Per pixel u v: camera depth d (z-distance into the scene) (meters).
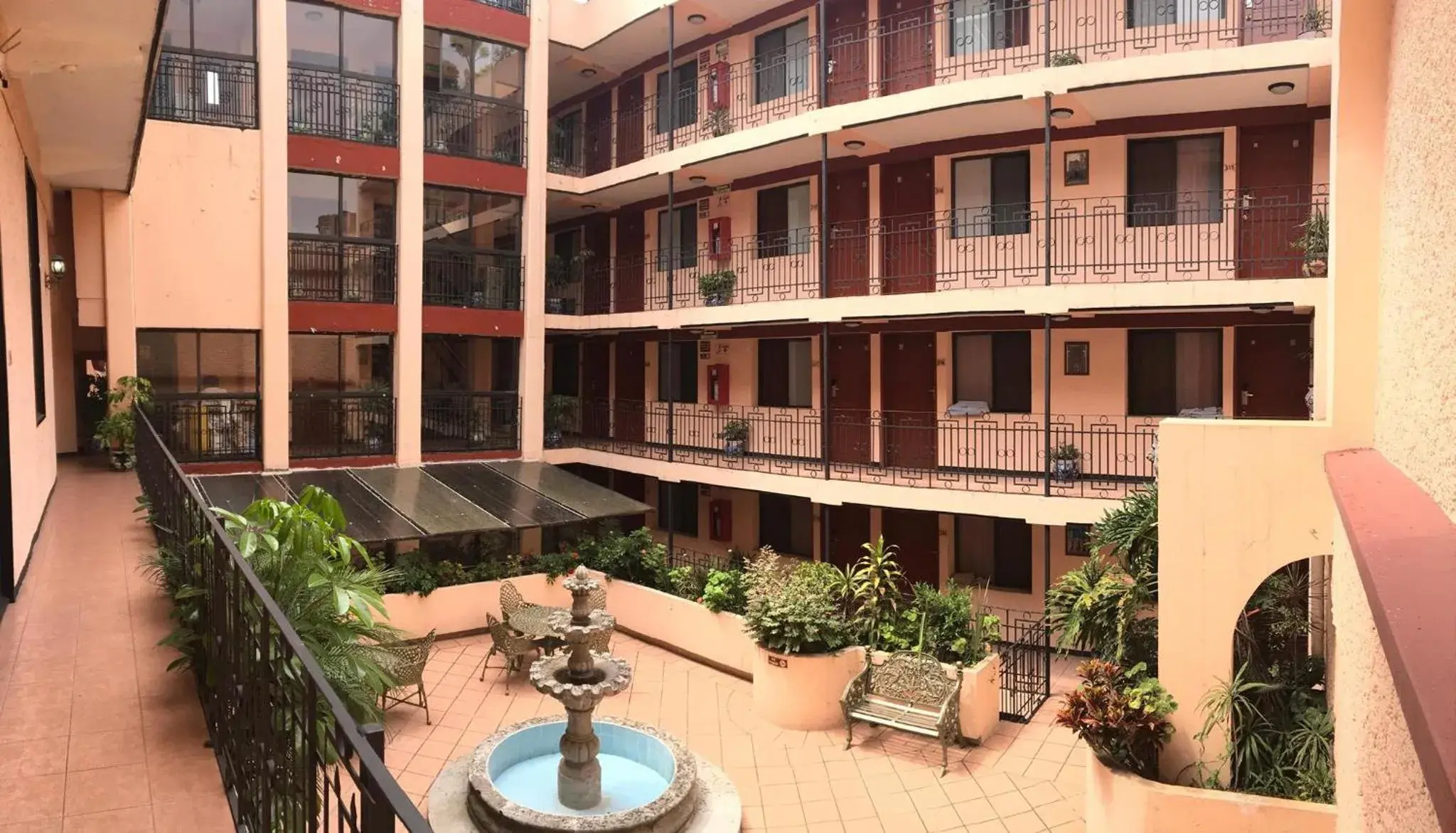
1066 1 13.92
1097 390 13.98
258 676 3.48
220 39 15.11
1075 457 13.71
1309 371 12.70
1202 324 13.23
